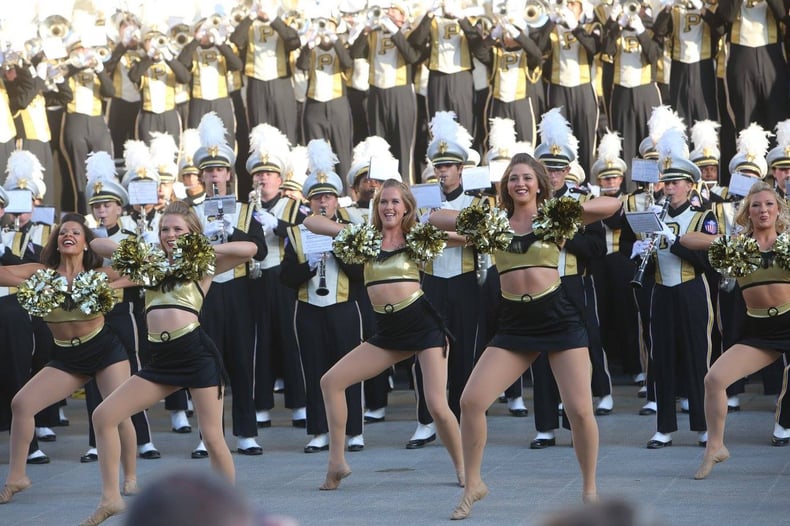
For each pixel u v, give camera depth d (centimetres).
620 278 2994
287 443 2456
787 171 2830
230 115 3569
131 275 1655
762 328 1859
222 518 435
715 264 1855
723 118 3416
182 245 1667
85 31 3431
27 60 3397
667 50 3462
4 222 2989
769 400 2825
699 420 2227
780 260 1800
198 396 1683
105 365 1830
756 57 3294
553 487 1856
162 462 2295
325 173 2519
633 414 2642
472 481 1659
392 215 1817
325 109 3488
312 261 2300
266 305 2670
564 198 1606
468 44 3412
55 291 1767
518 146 3048
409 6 3525
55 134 3697
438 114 2492
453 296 2378
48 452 2480
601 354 2628
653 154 2995
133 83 3653
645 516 443
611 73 3469
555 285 1627
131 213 3106
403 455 2253
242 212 2345
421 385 2345
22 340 2452
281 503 1795
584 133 3431
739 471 1948
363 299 2512
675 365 2236
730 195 2841
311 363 2327
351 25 3478
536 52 3338
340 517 1677
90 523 1661
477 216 1641
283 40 3516
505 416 2719
